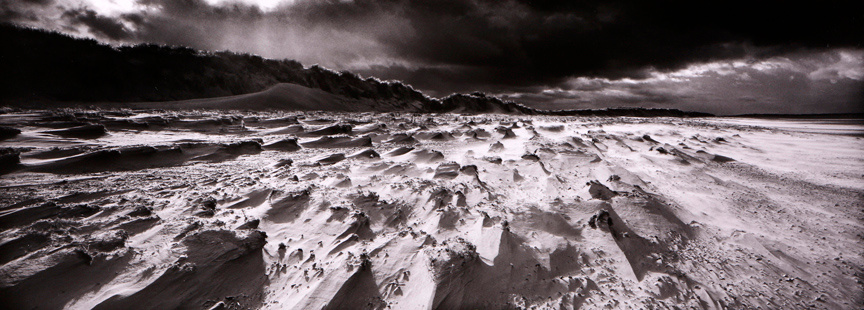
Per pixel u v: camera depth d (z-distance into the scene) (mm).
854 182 10945
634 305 4336
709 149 16766
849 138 22672
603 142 15500
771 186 10250
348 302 4184
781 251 5988
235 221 5789
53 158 9117
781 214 7863
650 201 7195
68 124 14008
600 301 4395
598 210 6590
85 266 4180
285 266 4816
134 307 3848
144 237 4969
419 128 19641
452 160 11094
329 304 4098
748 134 23906
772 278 5156
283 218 6082
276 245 5254
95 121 14656
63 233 4805
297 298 4215
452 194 7258
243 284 4445
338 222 5844
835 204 8742
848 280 5219
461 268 4543
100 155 8969
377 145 14102
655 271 5141
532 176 9242
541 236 5695
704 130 23984
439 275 4426
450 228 5902
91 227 5078
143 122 15336
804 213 8023
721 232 6637
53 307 3711
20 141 10867
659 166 11359
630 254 5523
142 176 8281
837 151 17094
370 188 7734
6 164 7961
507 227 5625
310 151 12523
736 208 8062
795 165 13586
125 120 15133
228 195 6812
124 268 4277
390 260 4859
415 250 5070
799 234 6844
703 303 4469
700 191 9109
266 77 55688
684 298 4547
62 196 6320
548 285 4629
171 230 5172
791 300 4668
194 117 19156
